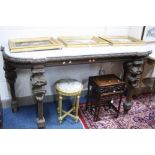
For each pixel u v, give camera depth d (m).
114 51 1.81
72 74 2.38
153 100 2.57
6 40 1.93
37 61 1.50
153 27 2.36
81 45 1.86
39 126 1.87
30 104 2.35
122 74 2.64
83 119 2.12
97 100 1.99
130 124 2.08
